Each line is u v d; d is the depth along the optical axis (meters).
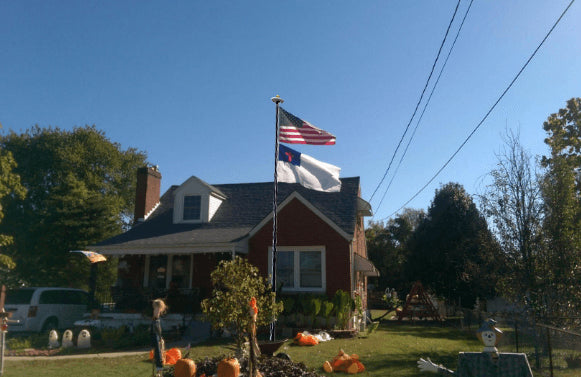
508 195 15.23
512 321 12.45
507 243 15.03
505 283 15.17
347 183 23.86
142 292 20.61
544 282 14.18
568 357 10.91
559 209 14.44
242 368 8.95
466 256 24.72
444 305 29.59
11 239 21.25
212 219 23.27
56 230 32.69
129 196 49.69
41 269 33.44
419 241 34.28
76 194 34.78
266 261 19.83
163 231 22.55
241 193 25.41
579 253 13.86
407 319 27.91
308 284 19.36
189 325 17.73
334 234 19.33
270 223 20.16
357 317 19.98
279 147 16.03
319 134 16.11
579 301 13.92
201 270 21.38
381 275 52.53
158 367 8.60
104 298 33.25
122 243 20.77
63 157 43.06
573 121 19.97
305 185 15.76
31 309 18.56
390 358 12.18
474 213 32.06
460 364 5.20
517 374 5.00
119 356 12.84
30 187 42.66
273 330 14.12
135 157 50.69
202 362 9.80
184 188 23.75
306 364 11.12
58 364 11.45
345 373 10.14
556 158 15.36
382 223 57.72
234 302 9.46
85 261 32.47
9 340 15.42
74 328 19.00
